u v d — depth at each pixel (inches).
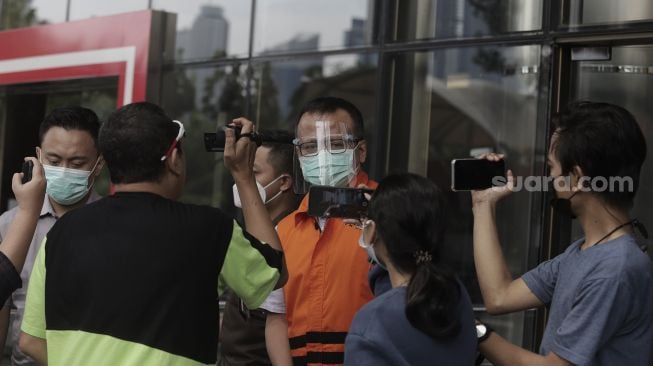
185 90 214.8
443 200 90.3
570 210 98.5
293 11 199.5
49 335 91.0
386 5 185.2
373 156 184.9
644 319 93.5
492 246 106.3
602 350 93.2
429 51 178.7
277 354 112.0
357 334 86.6
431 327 85.0
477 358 102.5
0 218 131.5
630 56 158.9
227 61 208.8
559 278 99.1
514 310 105.5
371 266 110.6
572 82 162.6
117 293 88.3
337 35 192.7
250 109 204.2
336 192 103.3
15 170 245.0
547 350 97.5
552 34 161.6
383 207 89.0
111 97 222.1
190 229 90.7
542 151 161.3
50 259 92.1
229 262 92.6
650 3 151.9
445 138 175.8
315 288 113.0
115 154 92.7
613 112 95.9
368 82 187.3
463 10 174.6
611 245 93.7
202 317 90.4
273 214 134.2
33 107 240.7
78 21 228.7
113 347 87.4
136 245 89.4
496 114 168.9
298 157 117.3
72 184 127.4
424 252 89.0
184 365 88.6
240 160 99.7
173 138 94.5
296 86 198.1
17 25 248.8
